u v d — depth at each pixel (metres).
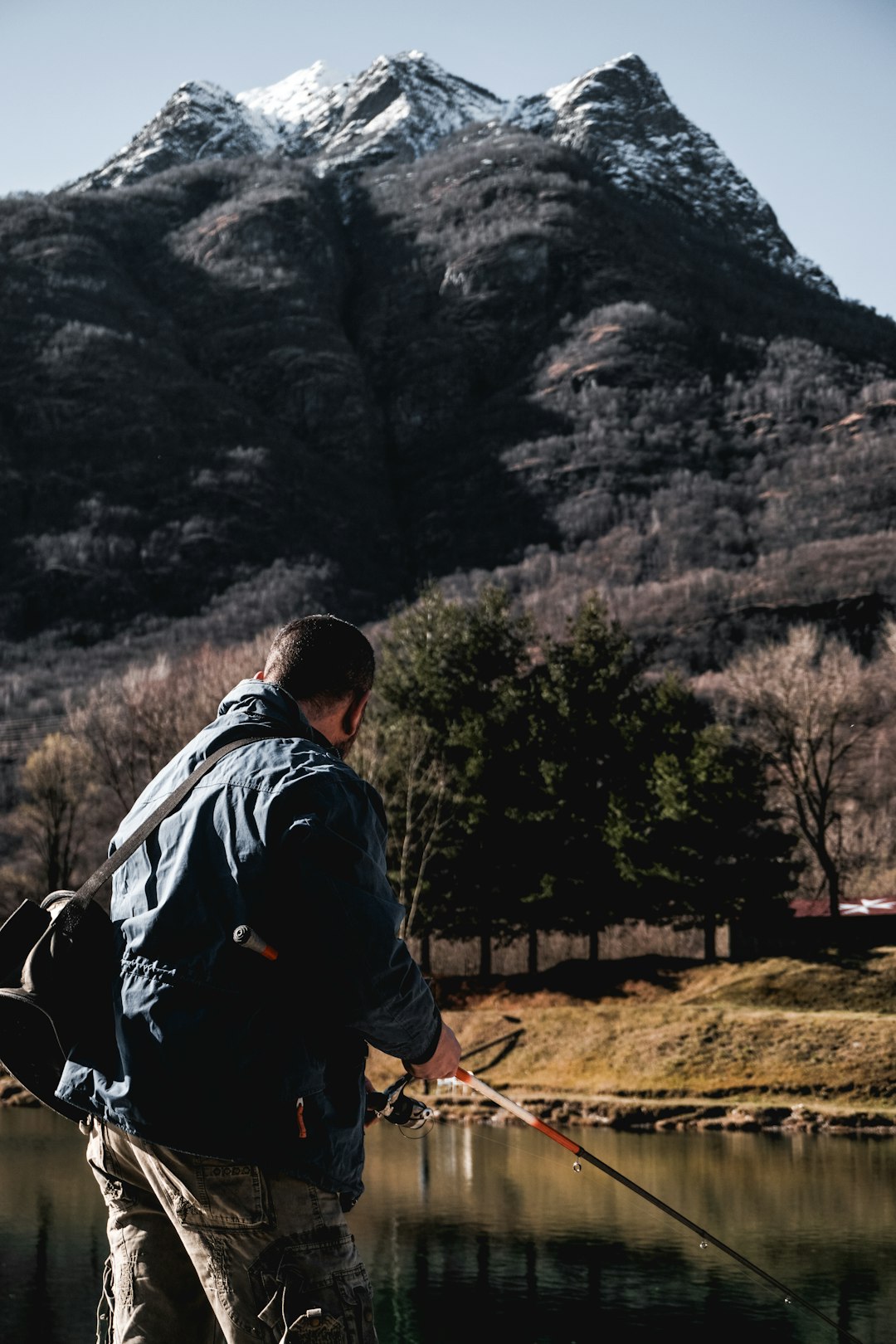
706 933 38.53
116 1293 2.84
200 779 2.76
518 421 192.00
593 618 42.41
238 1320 2.57
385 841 2.78
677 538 144.62
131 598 142.50
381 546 172.38
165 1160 2.59
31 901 2.84
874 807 57.03
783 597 111.56
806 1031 29.66
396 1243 11.63
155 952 2.60
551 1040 32.12
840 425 167.00
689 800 37.91
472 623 43.50
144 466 167.00
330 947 2.52
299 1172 2.57
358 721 3.13
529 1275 10.29
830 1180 16.36
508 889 40.31
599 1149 20.47
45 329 187.88
